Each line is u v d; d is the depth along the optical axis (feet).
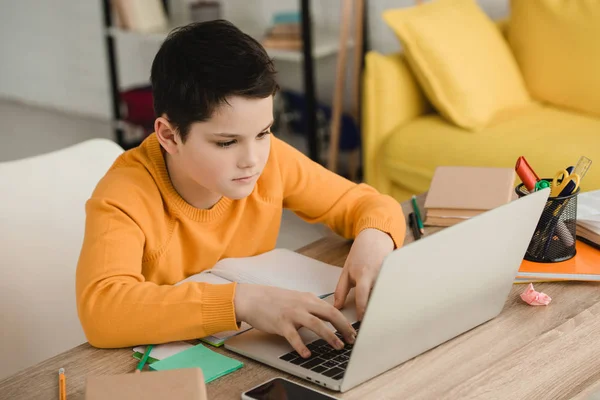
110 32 12.42
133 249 3.51
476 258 2.98
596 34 8.23
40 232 4.15
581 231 4.00
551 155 7.56
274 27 11.00
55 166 4.32
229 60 3.18
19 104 16.51
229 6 13.11
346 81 11.87
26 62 16.17
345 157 12.02
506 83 8.81
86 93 15.33
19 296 4.03
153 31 12.23
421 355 3.04
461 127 8.43
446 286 2.91
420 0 10.23
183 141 3.36
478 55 8.66
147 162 3.81
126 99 12.54
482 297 3.17
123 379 2.64
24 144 14.02
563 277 3.64
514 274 3.29
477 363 2.98
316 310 3.08
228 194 3.40
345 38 10.47
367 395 2.77
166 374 2.66
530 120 8.48
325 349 3.04
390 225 3.93
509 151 7.86
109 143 4.63
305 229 9.93
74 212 4.30
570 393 2.78
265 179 4.29
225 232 4.09
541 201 3.15
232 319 3.11
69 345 4.21
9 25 16.12
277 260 3.93
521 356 3.02
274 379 2.83
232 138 3.26
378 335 2.75
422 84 8.75
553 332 3.21
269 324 3.08
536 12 8.73
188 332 3.13
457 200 4.31
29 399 2.85
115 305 3.20
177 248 3.89
